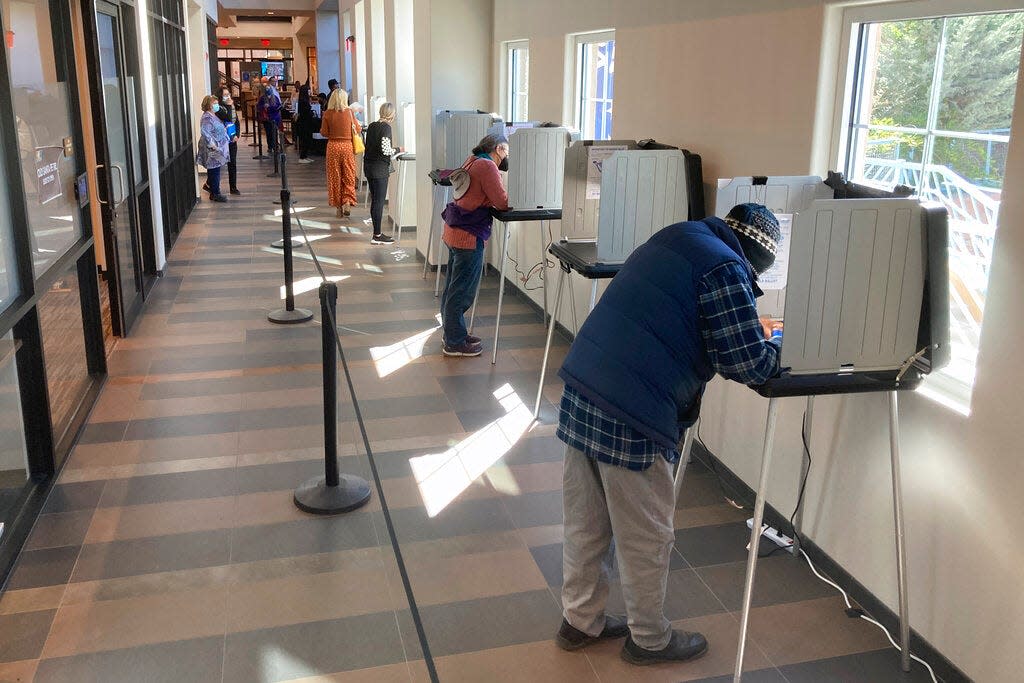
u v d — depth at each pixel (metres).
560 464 3.48
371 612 2.53
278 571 2.72
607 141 3.89
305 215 9.54
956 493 2.20
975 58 2.23
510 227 6.16
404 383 4.36
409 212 8.54
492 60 6.58
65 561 2.75
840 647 2.41
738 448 3.28
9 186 2.93
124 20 5.60
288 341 5.03
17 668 2.26
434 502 3.16
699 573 2.75
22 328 3.08
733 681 2.26
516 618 2.51
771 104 3.02
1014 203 1.97
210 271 6.79
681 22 3.64
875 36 2.62
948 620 2.25
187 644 2.37
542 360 4.73
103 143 4.73
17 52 3.08
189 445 3.61
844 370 2.20
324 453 3.35
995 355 2.05
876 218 2.12
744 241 2.18
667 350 2.06
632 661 2.32
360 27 12.80
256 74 29.48
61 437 3.53
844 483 2.64
